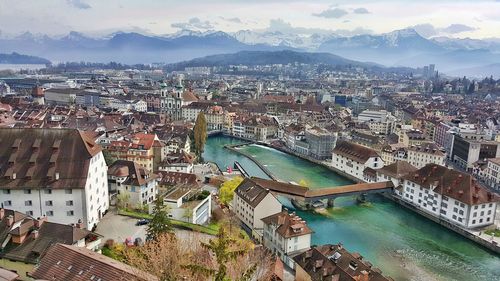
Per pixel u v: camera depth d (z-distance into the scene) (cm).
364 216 16500
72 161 11225
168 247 6144
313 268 9888
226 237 6975
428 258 12912
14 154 11238
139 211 13138
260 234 13112
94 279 6694
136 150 18512
